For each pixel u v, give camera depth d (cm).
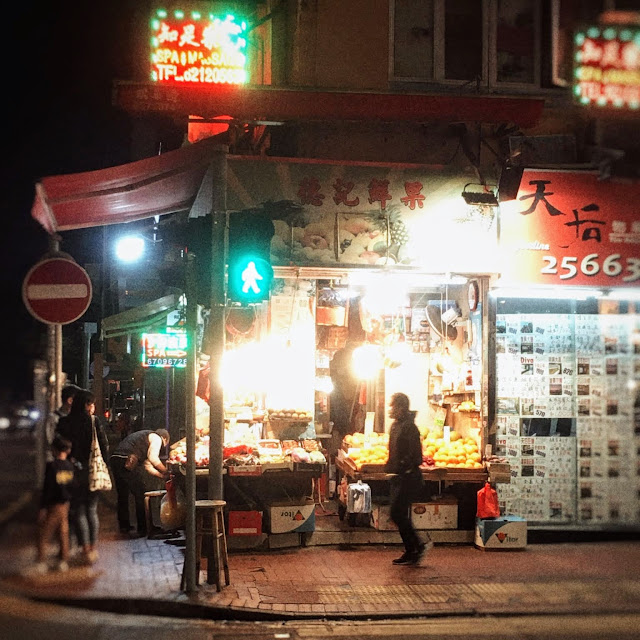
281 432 1081
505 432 1059
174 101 943
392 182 1025
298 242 1011
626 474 1068
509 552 999
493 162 1074
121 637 677
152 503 1327
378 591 813
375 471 1028
